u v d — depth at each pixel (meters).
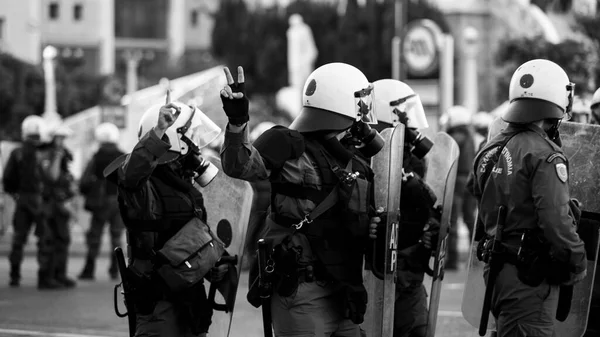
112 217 37.97
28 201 35.03
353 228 14.30
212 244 15.07
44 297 32.75
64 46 171.25
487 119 40.81
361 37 121.94
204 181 15.45
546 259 15.02
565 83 15.70
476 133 41.47
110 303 31.25
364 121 14.88
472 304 16.53
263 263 14.28
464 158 37.50
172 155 14.85
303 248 14.26
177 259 14.73
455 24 86.00
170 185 14.92
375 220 14.88
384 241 15.09
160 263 14.73
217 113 17.31
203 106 17.33
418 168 18.36
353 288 14.28
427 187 18.08
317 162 14.41
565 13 56.16
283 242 14.26
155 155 14.29
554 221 14.77
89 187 37.56
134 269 14.88
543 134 15.50
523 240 15.07
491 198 15.62
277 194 14.48
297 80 104.31
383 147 15.59
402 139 15.48
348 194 14.34
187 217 14.97
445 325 26.11
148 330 14.85
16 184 35.25
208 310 15.12
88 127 77.50
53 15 171.38
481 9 85.31
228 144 13.74
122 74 146.75
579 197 16.72
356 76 14.88
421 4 100.94
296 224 14.30
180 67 141.88
